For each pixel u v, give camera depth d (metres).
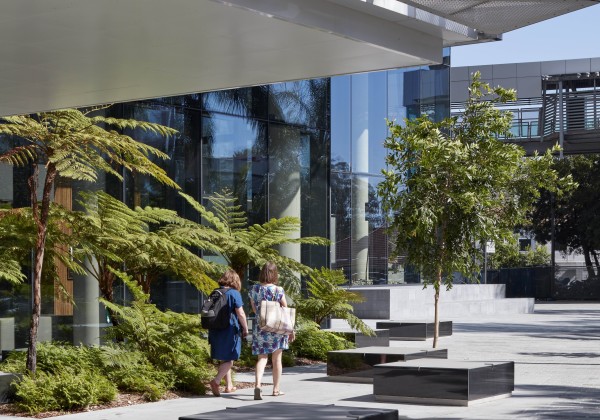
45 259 12.66
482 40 9.45
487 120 16.31
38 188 15.46
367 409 6.41
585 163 59.09
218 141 19.92
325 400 11.38
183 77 9.90
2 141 14.91
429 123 16.23
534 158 16.88
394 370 11.16
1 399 10.45
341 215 29.78
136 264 13.83
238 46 8.50
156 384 11.52
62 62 9.09
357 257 30.56
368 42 8.41
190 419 5.91
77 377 10.75
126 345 12.55
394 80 31.83
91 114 16.81
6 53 8.68
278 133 21.83
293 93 22.31
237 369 14.75
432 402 10.93
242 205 20.64
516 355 17.92
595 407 10.66
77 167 10.98
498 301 35.97
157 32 7.95
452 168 15.67
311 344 16.55
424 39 9.16
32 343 11.04
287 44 8.45
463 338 22.83
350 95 29.94
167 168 18.38
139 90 10.61
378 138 31.23
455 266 16.11
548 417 9.79
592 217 59.44
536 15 8.62
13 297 14.92
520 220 16.97
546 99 49.72
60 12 7.29
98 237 13.01
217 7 7.16
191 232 14.34
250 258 15.53
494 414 10.04
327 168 23.39
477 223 15.88
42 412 10.12
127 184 17.27
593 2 8.08
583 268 58.53
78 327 16.00
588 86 53.06
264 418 5.92
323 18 7.92
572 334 24.31
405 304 30.78
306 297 22.59
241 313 11.66
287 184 22.06
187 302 18.55
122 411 10.25
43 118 12.71
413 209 15.80
